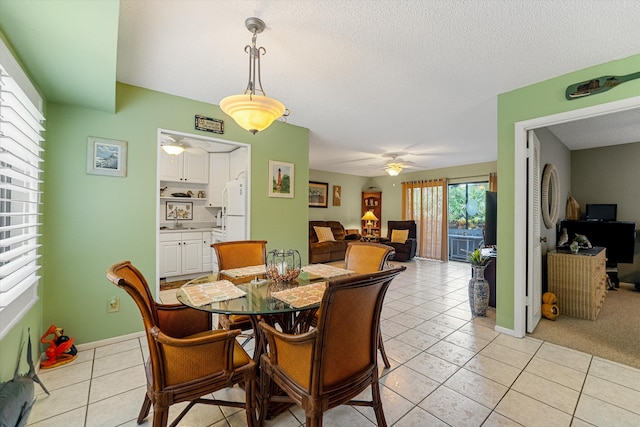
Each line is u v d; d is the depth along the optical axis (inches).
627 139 163.8
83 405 65.2
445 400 67.9
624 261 161.0
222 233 167.6
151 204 103.7
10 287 56.3
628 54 79.4
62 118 88.7
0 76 50.2
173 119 108.3
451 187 279.6
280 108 69.2
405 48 77.0
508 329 105.0
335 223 297.1
